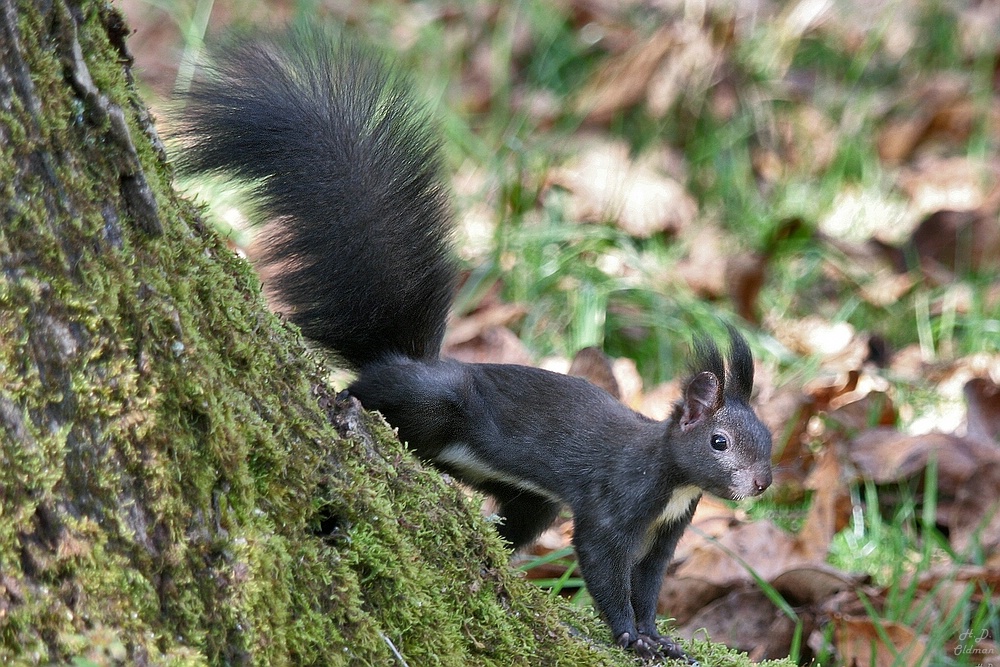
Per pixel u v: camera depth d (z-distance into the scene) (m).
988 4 17.80
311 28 7.65
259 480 4.58
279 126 7.23
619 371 11.27
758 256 13.34
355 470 5.11
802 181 15.22
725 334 12.10
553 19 16.42
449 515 5.57
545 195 14.09
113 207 4.19
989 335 12.64
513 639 5.57
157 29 15.52
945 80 16.73
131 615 3.99
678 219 13.95
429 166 8.05
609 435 7.80
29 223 3.90
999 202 14.70
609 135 15.09
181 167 6.78
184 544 4.16
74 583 3.89
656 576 7.68
